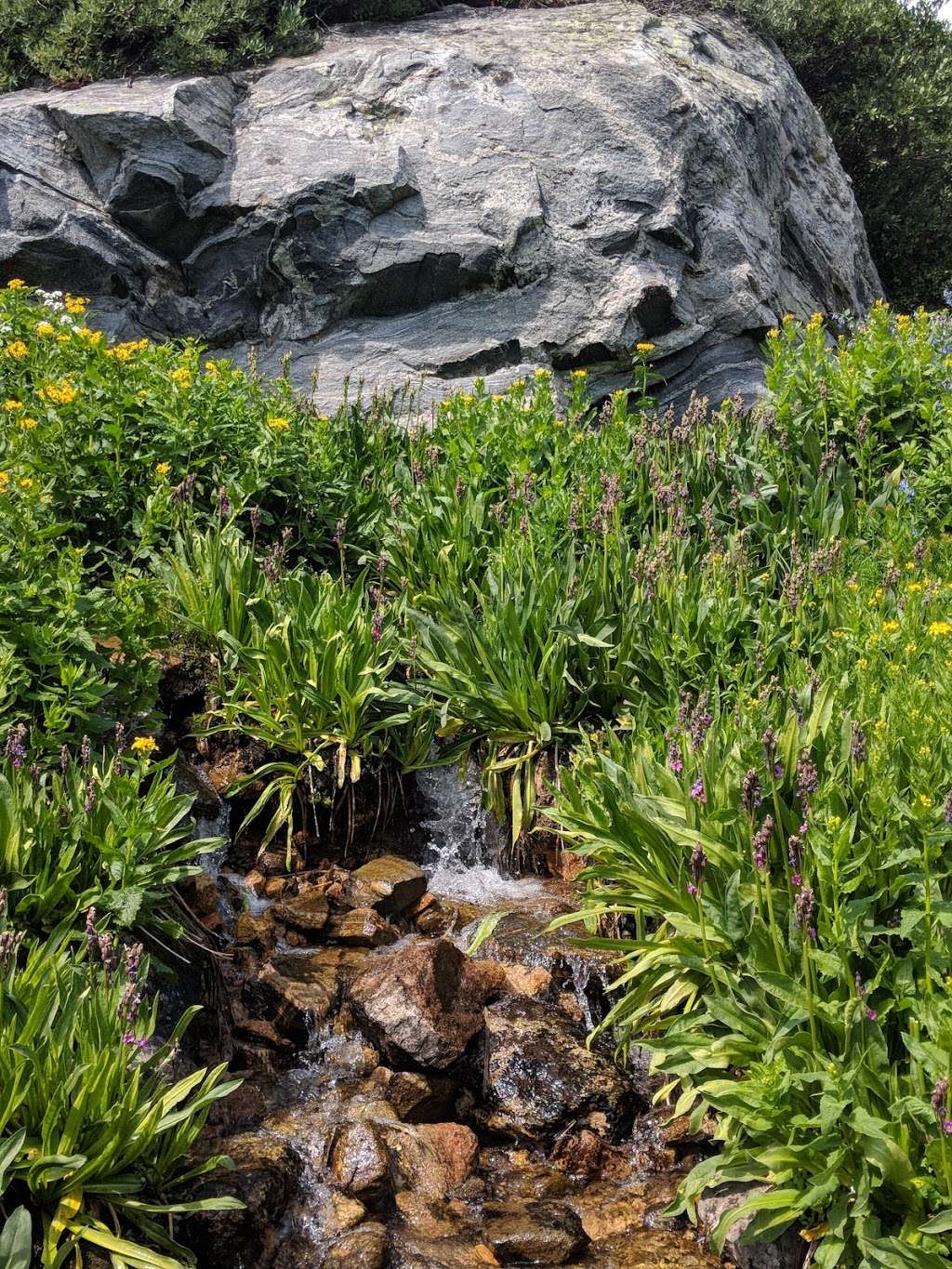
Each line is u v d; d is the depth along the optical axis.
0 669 1.54
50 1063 1.11
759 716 1.55
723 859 1.36
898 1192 1.10
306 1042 1.57
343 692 1.93
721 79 4.34
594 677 2.07
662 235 3.78
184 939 1.56
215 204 3.60
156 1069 1.23
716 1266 1.26
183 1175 1.21
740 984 1.30
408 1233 1.32
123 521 2.23
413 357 3.63
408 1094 1.49
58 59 3.88
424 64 3.88
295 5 4.20
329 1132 1.41
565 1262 1.29
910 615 1.84
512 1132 1.47
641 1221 1.35
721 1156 1.24
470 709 2.05
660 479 2.53
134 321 3.56
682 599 2.05
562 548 2.34
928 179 6.57
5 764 1.44
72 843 1.42
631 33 4.28
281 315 3.68
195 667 2.06
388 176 3.64
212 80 3.76
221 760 1.99
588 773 1.70
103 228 3.52
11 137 3.51
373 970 1.61
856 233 5.25
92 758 1.68
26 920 1.37
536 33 4.21
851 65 6.19
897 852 1.26
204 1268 1.20
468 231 3.66
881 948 1.25
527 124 3.82
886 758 1.33
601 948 1.45
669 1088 1.41
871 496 2.66
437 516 2.41
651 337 3.76
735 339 3.91
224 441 2.41
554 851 2.01
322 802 1.96
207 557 2.10
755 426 2.80
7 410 2.25
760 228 4.22
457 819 2.07
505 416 2.75
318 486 2.45
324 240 3.62
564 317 3.68
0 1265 1.00
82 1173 1.11
